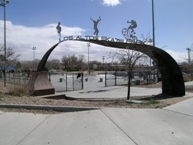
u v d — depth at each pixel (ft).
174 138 14.49
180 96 37.06
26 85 40.45
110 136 14.89
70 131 16.17
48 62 323.37
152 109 23.61
